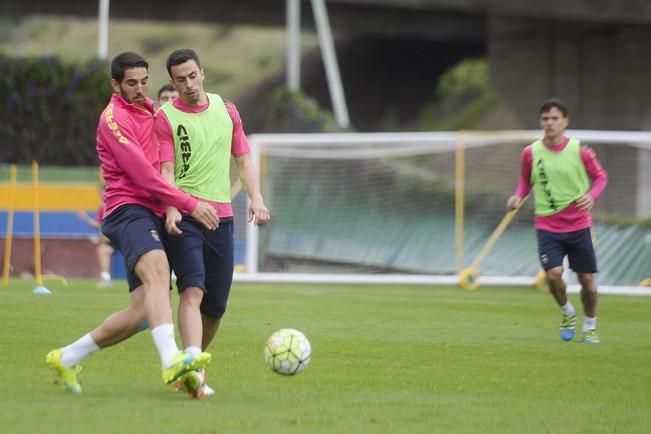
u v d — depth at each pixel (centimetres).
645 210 10312
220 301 2628
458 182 8056
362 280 7738
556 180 3947
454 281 7600
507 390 2720
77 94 9469
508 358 3369
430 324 4400
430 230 8769
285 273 8431
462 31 18150
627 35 17450
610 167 10475
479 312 5078
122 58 2481
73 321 4072
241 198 8544
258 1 16600
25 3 15638
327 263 8688
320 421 2175
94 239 8281
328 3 17025
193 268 2495
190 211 2430
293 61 12731
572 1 15825
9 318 4103
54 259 8306
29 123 9444
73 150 9462
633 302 6212
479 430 2144
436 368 3102
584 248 3931
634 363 3291
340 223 8862
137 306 2455
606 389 2761
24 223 8325
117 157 2445
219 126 2583
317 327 4159
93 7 15888
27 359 3034
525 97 18038
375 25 17575
